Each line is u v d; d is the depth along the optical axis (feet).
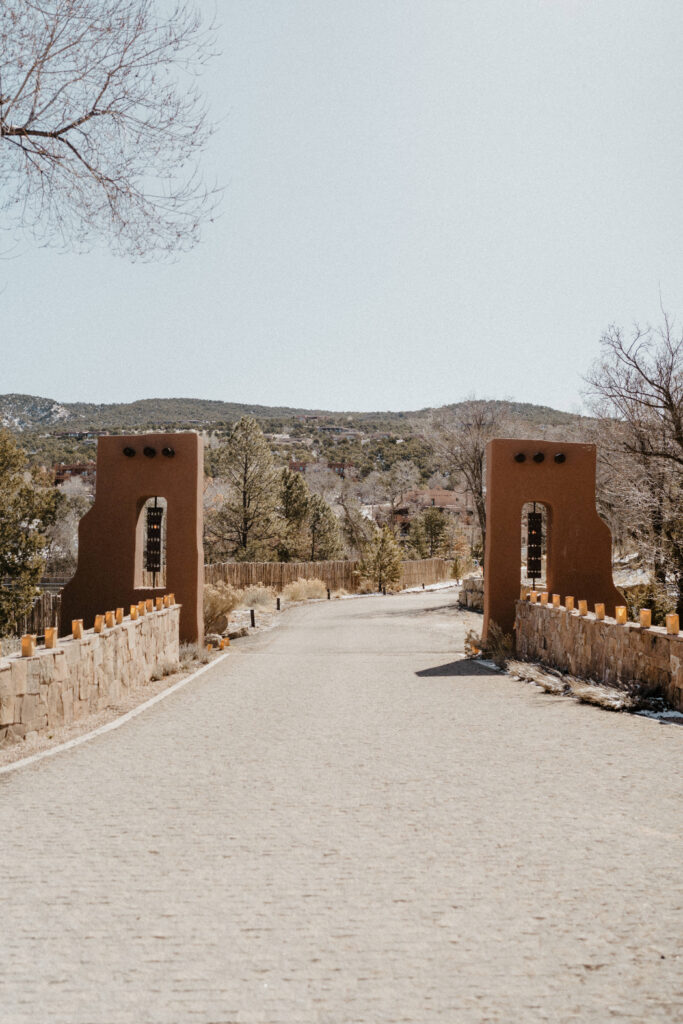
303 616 114.83
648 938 10.27
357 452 564.30
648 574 72.95
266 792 17.78
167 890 12.02
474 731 24.93
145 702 33.22
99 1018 8.49
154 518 57.88
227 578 145.18
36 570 108.78
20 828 15.14
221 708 31.22
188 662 48.73
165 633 45.70
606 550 57.00
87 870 12.87
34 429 632.79
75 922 10.91
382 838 14.43
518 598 56.49
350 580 184.96
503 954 9.90
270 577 158.81
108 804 16.83
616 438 80.79
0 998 8.91
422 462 492.54
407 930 10.60
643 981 9.20
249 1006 8.73
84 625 56.18
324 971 9.51
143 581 59.88
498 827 14.93
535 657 48.08
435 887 12.05
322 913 11.16
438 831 14.78
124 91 30.42
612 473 77.92
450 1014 8.54
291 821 15.55
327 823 15.37
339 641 73.05
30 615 81.82
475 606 114.11
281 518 205.36
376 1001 8.82
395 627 90.84
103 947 10.16
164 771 19.93
